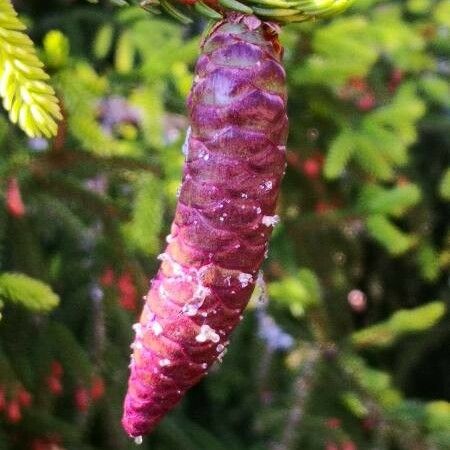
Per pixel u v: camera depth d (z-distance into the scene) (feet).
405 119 2.09
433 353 3.29
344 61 1.92
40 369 1.79
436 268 2.53
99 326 1.94
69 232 1.96
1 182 1.59
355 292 2.94
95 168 1.69
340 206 2.29
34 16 2.67
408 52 2.38
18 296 1.29
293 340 2.25
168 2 0.95
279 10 0.91
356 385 2.17
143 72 1.91
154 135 1.88
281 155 0.92
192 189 0.92
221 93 0.91
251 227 0.92
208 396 2.80
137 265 1.80
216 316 0.92
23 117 0.96
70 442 1.82
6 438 1.75
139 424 0.95
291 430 2.13
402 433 2.11
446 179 2.26
